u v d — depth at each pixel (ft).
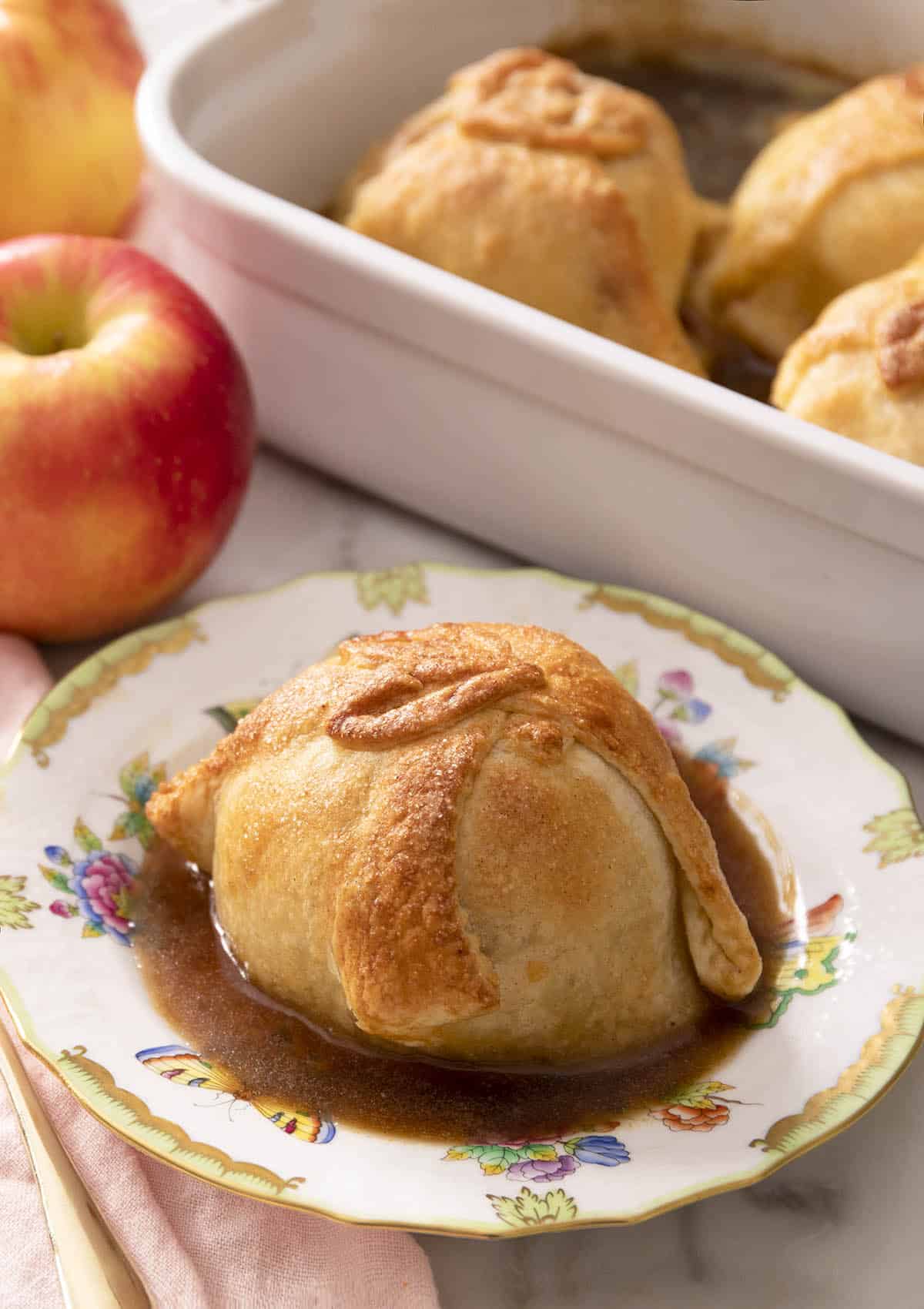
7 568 2.10
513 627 1.93
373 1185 1.73
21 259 2.16
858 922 1.92
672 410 2.06
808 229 2.31
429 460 2.27
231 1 3.01
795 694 2.08
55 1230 1.77
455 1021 1.79
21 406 2.06
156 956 1.91
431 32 2.53
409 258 2.16
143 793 2.02
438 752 1.81
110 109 2.44
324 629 2.13
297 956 1.84
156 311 2.15
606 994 1.83
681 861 1.84
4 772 1.99
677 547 2.16
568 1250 1.81
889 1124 1.88
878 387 2.10
